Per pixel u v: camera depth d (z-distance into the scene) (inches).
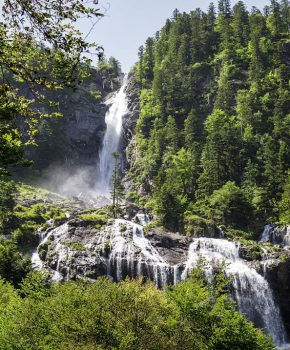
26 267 2361.0
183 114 5364.2
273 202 3467.0
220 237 3122.5
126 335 860.6
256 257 2623.0
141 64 6929.1
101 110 6727.4
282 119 4542.3
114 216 3567.9
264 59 5846.5
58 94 6230.3
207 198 3668.8
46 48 450.6
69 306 938.1
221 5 7519.7
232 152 4033.0
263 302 2417.6
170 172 4003.4
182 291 1035.3
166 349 930.1
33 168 5570.9
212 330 987.3
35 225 3142.2
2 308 1229.7
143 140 5285.4
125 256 2517.2
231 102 5255.9
